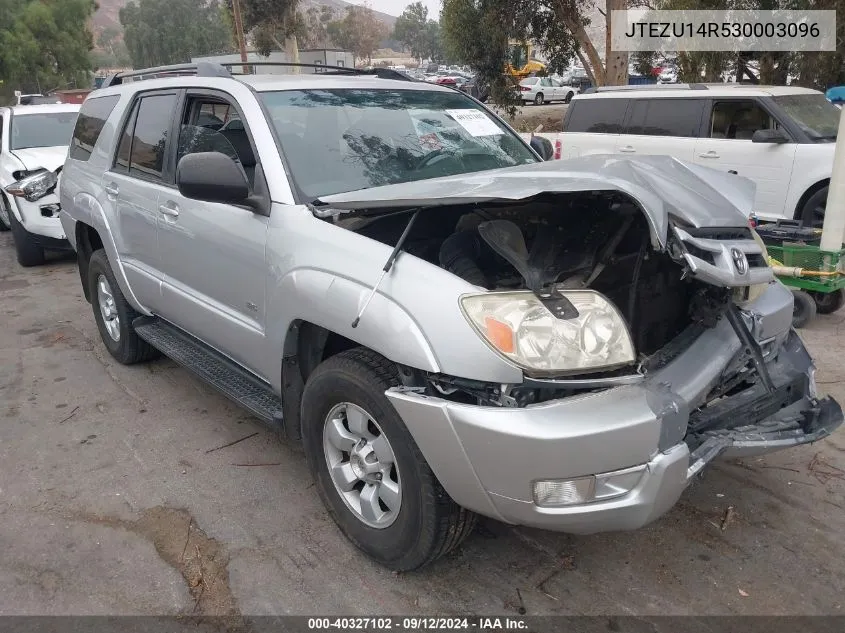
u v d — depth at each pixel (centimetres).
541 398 242
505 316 237
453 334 239
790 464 371
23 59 4750
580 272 281
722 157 852
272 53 3119
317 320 289
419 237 317
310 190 328
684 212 260
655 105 926
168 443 414
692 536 315
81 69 5247
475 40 1698
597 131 979
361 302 267
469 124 414
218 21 8294
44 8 4869
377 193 298
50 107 1040
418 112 402
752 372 305
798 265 569
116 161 483
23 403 477
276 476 375
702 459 257
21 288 793
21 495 363
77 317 672
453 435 240
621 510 238
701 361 278
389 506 281
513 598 280
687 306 305
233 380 387
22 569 305
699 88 914
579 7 1628
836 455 379
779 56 1382
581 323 244
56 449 411
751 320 303
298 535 324
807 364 326
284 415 335
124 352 519
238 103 361
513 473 233
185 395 482
